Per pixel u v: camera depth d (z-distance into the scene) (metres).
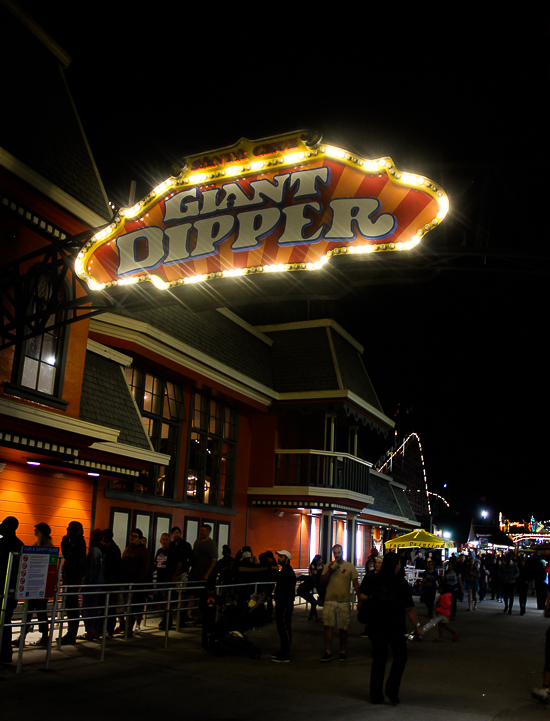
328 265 8.38
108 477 14.69
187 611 13.12
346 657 10.58
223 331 21.94
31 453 11.49
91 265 10.12
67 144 13.09
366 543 30.66
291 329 25.53
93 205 13.30
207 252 9.20
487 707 7.38
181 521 18.94
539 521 64.56
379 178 8.27
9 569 7.88
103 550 11.74
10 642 8.22
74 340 12.88
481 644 13.09
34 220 11.85
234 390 21.30
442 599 13.61
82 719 6.18
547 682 7.74
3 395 10.99
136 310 10.09
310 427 26.34
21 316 10.09
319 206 8.56
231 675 8.68
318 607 19.69
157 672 8.55
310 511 25.17
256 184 9.06
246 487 23.02
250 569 13.45
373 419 26.31
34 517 13.05
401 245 7.95
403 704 7.44
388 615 7.56
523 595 20.36
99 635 11.03
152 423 18.14
